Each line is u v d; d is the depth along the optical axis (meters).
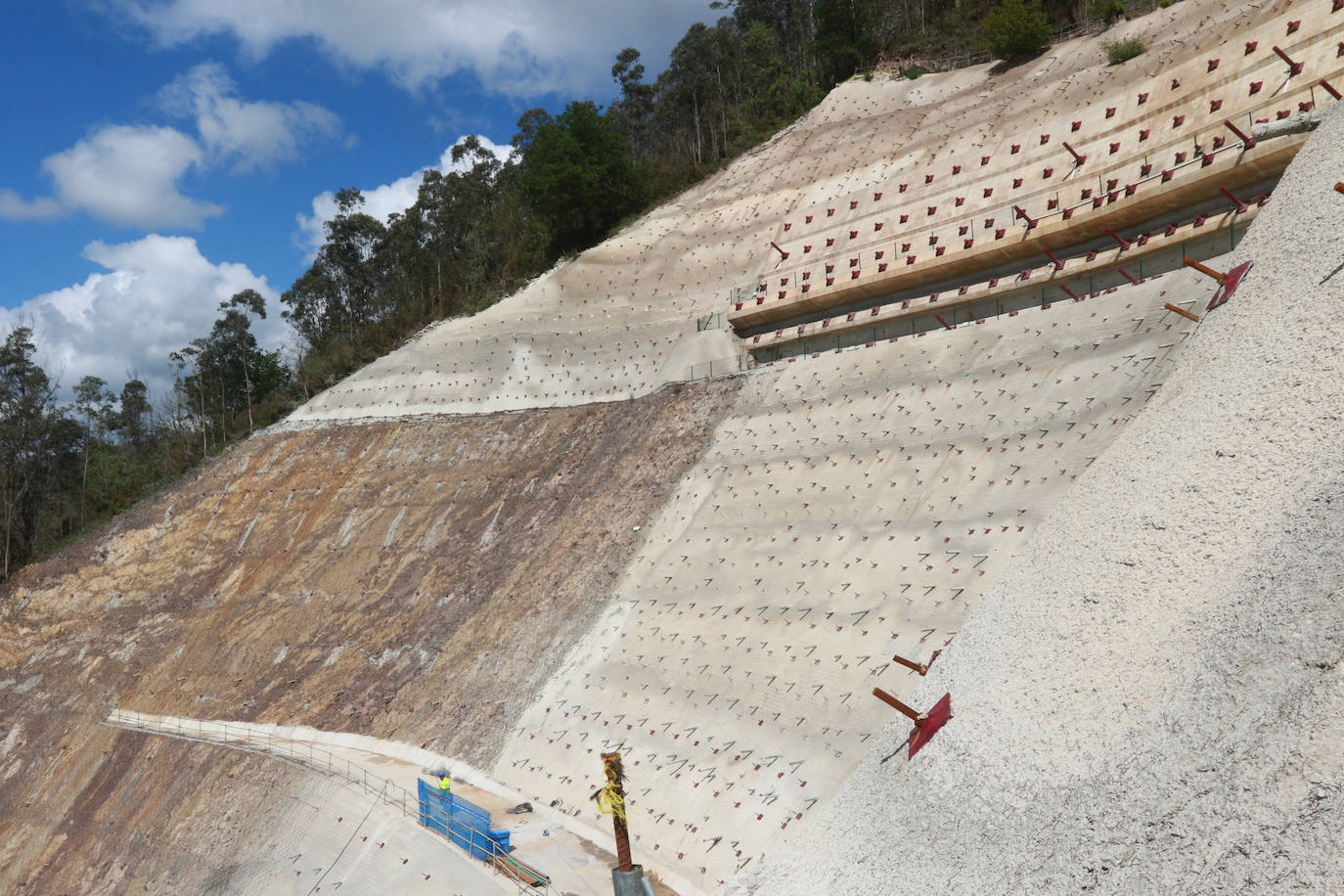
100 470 74.44
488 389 54.03
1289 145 28.53
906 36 70.06
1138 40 45.22
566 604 36.38
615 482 41.34
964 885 9.80
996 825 10.11
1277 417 11.13
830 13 70.38
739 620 29.70
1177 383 15.62
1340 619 7.62
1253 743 7.60
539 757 30.27
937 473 28.98
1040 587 13.73
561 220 64.06
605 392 49.56
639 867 14.98
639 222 61.53
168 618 50.72
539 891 22.50
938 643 23.77
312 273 92.81
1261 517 9.96
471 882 23.72
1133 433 15.62
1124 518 12.71
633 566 35.78
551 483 44.59
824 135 59.00
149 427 95.19
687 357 47.53
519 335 55.62
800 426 35.88
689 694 28.45
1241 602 9.12
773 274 48.81
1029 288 35.38
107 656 50.44
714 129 81.38
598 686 31.34
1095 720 9.94
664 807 25.47
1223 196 30.97
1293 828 6.66
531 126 88.88
